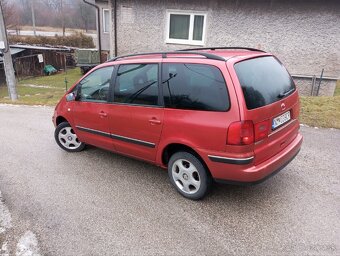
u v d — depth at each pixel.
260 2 9.67
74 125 4.91
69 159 4.98
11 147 5.59
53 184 4.14
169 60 3.51
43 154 5.21
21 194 3.90
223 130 3.02
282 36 9.90
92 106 4.43
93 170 4.55
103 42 20.12
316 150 5.02
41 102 9.90
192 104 3.26
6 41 10.57
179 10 10.52
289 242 2.92
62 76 21.78
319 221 3.21
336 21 9.30
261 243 2.92
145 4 10.77
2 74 20.62
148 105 3.68
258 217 3.30
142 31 11.15
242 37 10.25
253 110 3.00
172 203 3.62
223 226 3.17
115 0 10.94
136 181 4.18
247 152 3.02
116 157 5.02
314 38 9.66
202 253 2.81
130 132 3.99
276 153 3.43
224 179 3.23
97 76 4.38
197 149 3.29
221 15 10.17
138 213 3.43
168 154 3.81
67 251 2.88
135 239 3.01
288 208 3.45
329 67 9.85
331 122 6.36
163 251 2.85
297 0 9.34
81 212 3.47
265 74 3.40
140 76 3.77
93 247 2.92
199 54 3.39
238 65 3.14
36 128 6.76
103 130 4.41
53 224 3.27
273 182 4.02
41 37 36.59
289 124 3.61
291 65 10.16
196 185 3.54
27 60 22.45
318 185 3.93
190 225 3.20
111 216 3.39
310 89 10.25
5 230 3.19
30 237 3.08
